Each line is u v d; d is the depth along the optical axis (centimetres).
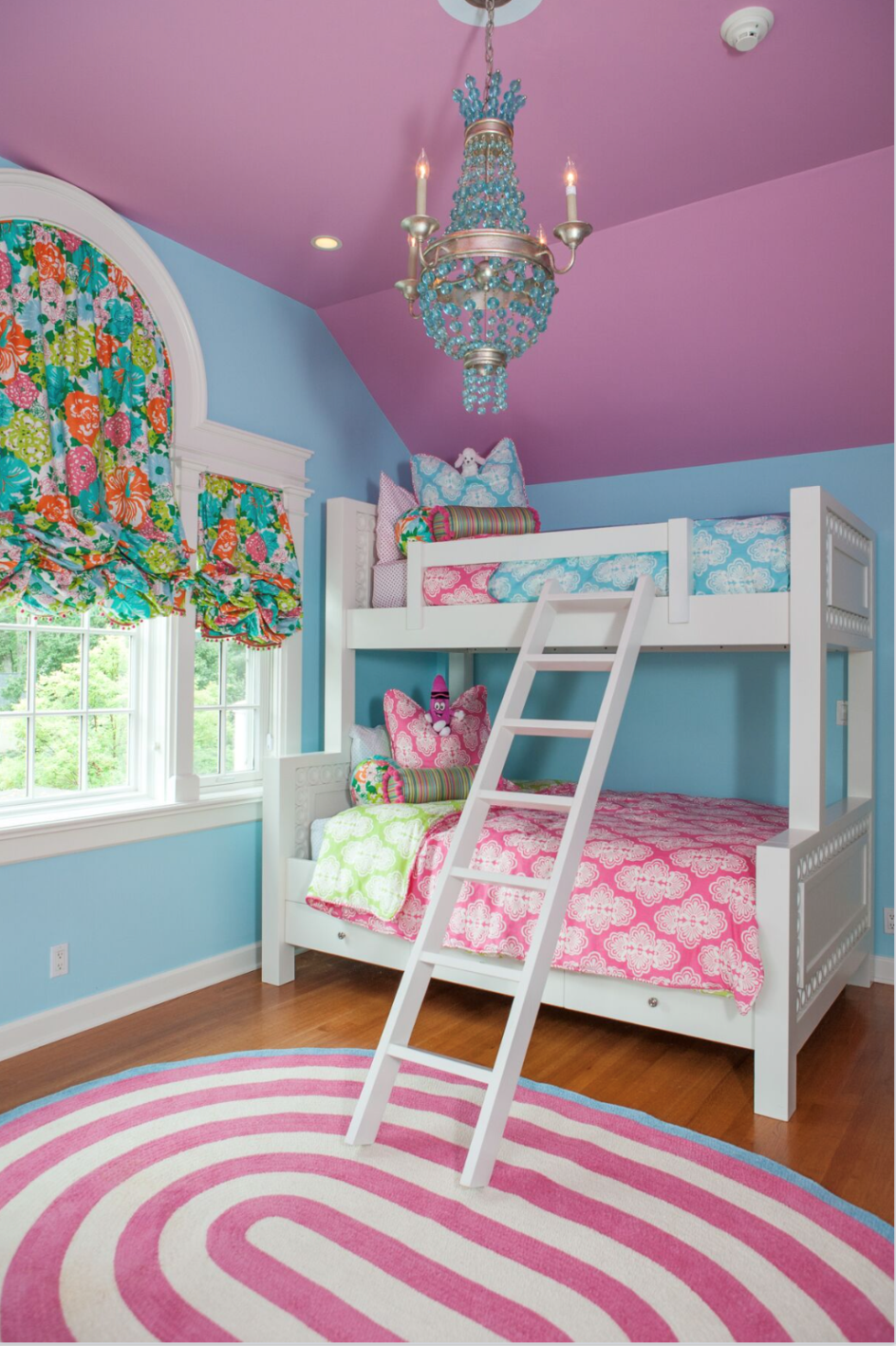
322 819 341
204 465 321
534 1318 157
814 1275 170
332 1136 219
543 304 191
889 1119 233
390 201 291
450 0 200
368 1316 157
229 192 285
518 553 314
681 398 357
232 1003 312
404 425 420
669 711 398
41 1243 177
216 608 329
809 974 256
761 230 289
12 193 260
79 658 303
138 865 306
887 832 353
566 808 240
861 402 336
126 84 233
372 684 405
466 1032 291
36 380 264
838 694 367
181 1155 210
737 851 254
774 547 273
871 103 237
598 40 212
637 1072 262
